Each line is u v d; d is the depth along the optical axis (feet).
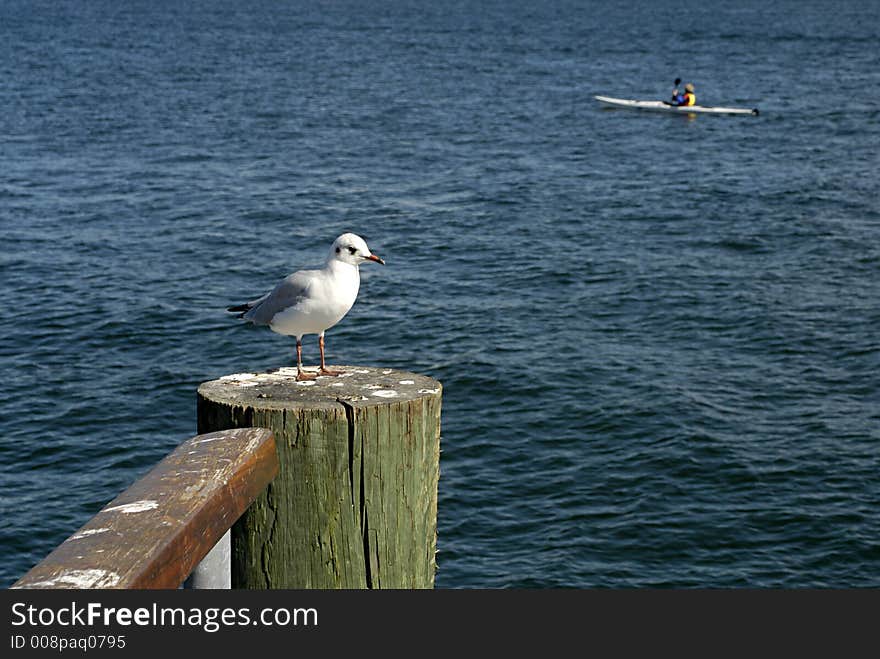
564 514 61.57
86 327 90.89
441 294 101.35
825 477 65.51
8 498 62.85
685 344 88.89
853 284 105.70
